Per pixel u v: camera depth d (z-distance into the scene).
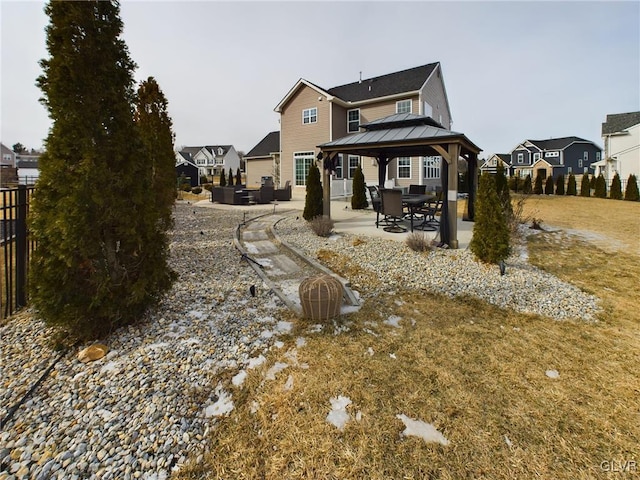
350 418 2.24
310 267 5.64
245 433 2.11
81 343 3.06
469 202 10.24
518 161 44.69
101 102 2.88
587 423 2.24
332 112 18.31
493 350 3.15
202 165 60.38
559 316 4.03
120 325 3.34
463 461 1.93
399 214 8.06
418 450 2.00
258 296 4.32
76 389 2.46
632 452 2.01
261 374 2.69
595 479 1.82
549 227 9.70
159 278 3.47
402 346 3.17
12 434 2.05
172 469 1.86
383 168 11.80
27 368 2.73
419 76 18.30
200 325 3.47
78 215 2.73
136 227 3.18
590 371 2.85
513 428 2.18
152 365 2.76
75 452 1.94
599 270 5.85
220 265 5.61
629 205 15.09
